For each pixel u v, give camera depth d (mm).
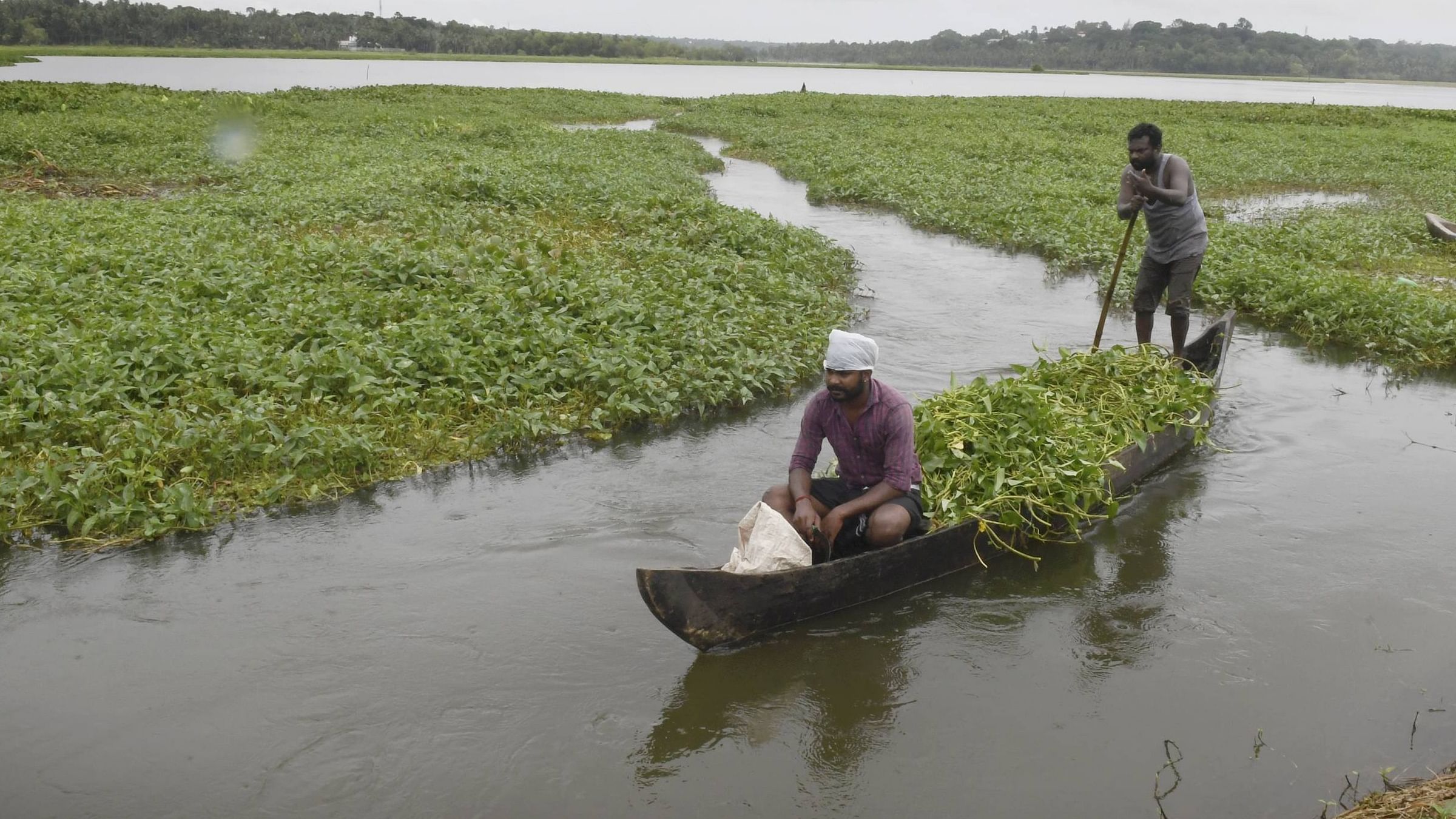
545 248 11031
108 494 5906
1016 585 5359
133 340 7625
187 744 4035
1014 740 4117
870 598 5129
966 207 17781
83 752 3979
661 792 3811
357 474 6535
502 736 4102
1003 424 6102
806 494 5176
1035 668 4613
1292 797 3791
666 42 188750
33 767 3891
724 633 4648
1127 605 5160
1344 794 3797
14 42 129875
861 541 5270
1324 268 13195
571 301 9297
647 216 13883
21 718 4176
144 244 10539
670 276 10656
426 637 4797
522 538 5816
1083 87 100188
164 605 5059
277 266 9930
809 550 4891
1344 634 4879
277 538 5773
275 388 7332
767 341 9094
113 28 140875
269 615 4977
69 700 4301
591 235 13281
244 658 4613
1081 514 5754
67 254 9883
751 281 10852
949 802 3766
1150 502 6391
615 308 9055
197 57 114125
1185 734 4156
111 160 18812
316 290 9250
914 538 5199
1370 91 119312
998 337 10312
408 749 4016
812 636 4852
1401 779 3869
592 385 7871
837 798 3795
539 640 4789
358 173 17016
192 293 9047
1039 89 88875
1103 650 4762
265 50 145750
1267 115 38062
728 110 39781
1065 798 3781
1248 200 20672
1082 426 6406
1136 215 8078
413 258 10070
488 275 9961
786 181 23250
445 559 5547
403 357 7852
